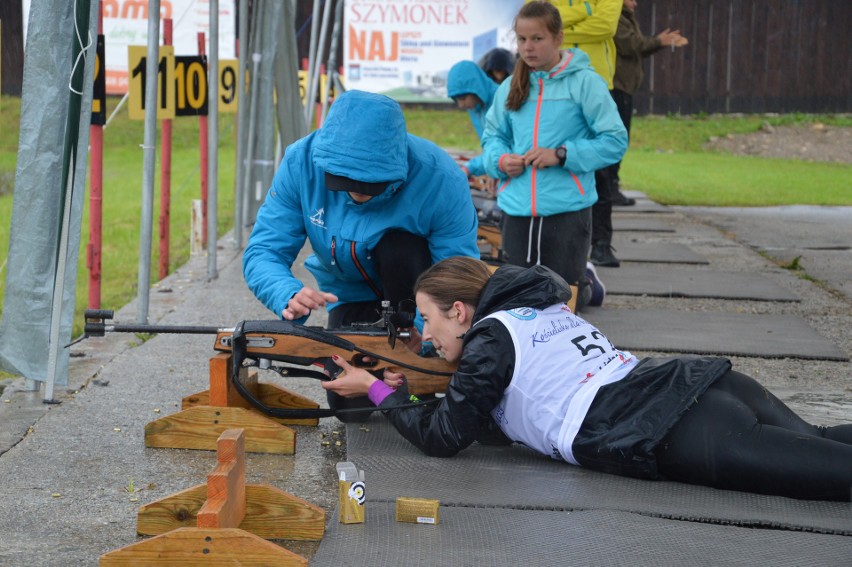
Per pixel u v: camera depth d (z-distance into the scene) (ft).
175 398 21.74
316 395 22.57
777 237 49.08
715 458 15.53
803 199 65.82
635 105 111.55
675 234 49.78
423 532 14.29
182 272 38.27
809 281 38.17
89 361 24.73
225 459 13.70
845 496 15.14
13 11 84.89
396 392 17.21
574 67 26.55
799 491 15.30
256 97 45.88
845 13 108.58
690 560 13.39
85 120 21.36
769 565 13.28
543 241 27.48
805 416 21.20
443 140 92.43
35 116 21.03
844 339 29.30
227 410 18.24
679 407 15.80
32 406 20.93
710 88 110.83
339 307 20.22
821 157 97.96
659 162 88.99
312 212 18.58
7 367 21.45
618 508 15.11
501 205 28.12
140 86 35.76
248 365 18.38
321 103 63.26
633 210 58.59
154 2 27.17
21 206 21.17
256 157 46.85
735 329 29.86
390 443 18.28
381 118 16.94
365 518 14.74
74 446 18.52
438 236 18.85
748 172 82.79
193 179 69.15
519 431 16.76
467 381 16.37
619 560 13.38
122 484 16.67
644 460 15.78
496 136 28.27
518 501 15.35
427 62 100.42
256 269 18.52
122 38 93.45
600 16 31.63
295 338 17.19
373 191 17.17
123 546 13.96
